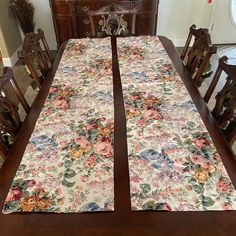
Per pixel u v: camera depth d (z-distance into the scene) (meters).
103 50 1.88
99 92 1.39
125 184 0.87
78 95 1.37
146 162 0.95
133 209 0.79
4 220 0.77
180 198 0.82
